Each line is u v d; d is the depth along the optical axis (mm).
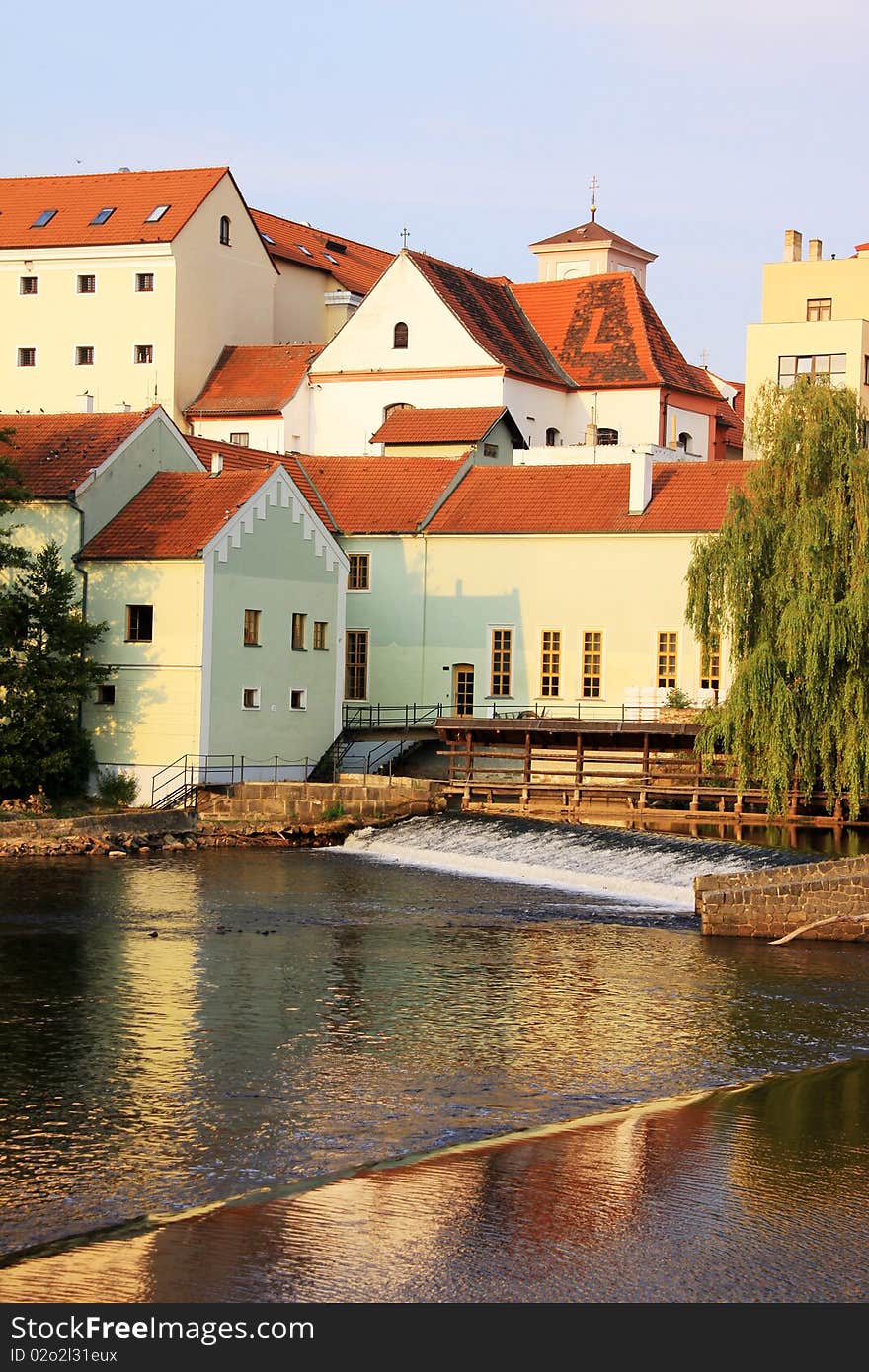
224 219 90438
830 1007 32344
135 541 58125
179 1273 19188
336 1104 25594
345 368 84688
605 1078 27312
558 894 45156
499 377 80875
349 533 69562
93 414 62000
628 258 119188
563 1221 20781
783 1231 20609
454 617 68188
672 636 64250
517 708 66875
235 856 52000
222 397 86938
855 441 51375
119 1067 27375
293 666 61156
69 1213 20891
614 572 65250
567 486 68625
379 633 69562
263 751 59688
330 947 37531
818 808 53344
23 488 57406
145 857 51312
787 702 49844
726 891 39594
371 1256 19672
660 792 55000
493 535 67250
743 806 54906
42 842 51250
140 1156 23000
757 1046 29406
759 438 52719
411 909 42500
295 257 100625
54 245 88250
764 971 35531
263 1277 19078
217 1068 27422
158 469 62125
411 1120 24812
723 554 51844
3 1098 25562
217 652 57188
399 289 83562
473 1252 19828
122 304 87625
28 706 54844
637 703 63844
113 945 37281
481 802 59000
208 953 36625
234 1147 23438
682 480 66625
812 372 87438
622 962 36250
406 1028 30344
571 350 88938
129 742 57406
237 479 59875
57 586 55500
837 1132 24500
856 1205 21500
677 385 87188
